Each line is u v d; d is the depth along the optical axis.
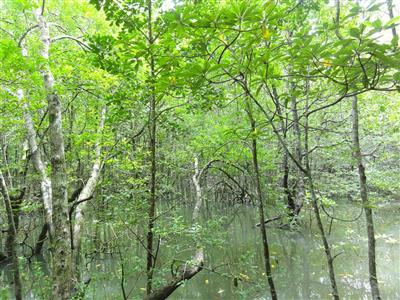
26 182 11.51
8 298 7.32
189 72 2.38
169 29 2.54
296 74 2.62
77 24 9.56
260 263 8.73
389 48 1.92
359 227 11.91
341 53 2.06
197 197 9.16
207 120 12.00
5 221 12.35
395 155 12.02
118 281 7.85
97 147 8.23
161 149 11.20
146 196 6.23
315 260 8.70
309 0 3.93
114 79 7.08
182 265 7.05
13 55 4.52
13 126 8.98
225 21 2.19
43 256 10.77
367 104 9.93
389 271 7.47
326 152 9.78
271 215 14.33
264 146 11.18
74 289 6.32
